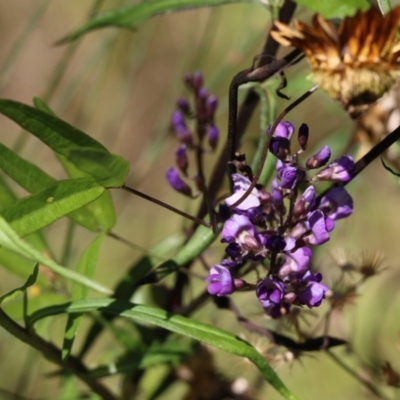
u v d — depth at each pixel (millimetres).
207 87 818
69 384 718
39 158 1236
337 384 993
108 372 686
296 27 624
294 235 636
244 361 672
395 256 1134
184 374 721
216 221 645
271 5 678
